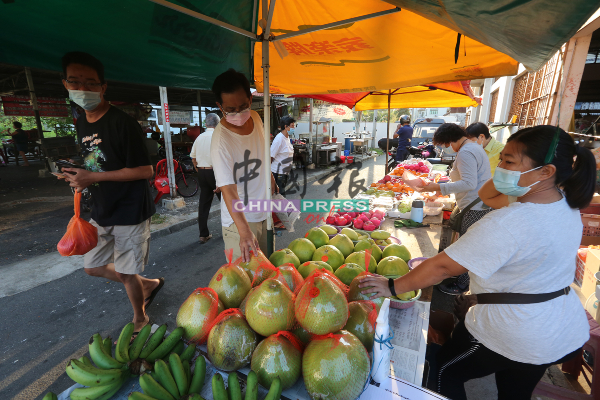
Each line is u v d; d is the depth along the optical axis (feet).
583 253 10.40
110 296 11.35
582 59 14.51
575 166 3.94
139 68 9.29
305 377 3.63
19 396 7.36
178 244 16.47
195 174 32.17
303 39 8.87
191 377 4.13
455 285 11.78
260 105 45.60
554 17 3.37
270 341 3.89
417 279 4.42
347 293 4.94
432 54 9.02
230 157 6.55
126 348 4.28
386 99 21.45
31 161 48.08
